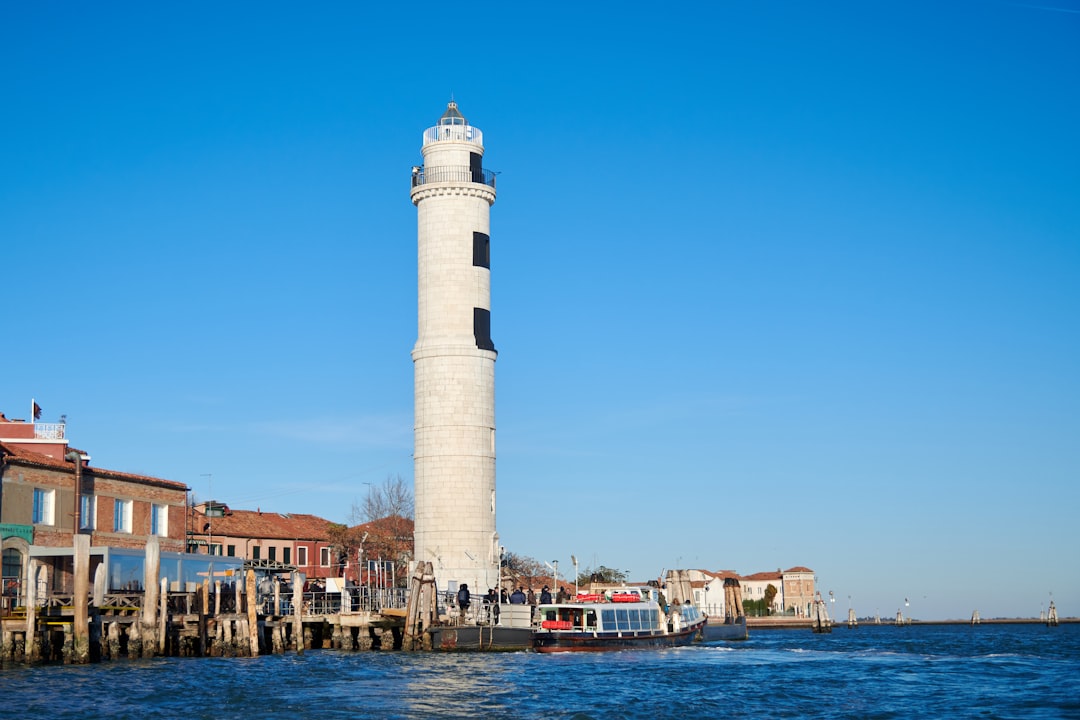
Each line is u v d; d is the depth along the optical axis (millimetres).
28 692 50000
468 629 75750
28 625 58938
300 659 68375
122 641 67500
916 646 109312
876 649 97375
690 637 90688
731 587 121750
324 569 127188
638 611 83438
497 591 85312
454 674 60656
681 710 48969
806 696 54094
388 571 119938
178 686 53031
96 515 81500
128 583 72000
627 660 72438
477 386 92562
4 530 71438
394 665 65312
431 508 91375
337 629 78000
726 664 71062
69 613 61562
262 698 49781
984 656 82625
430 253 93750
